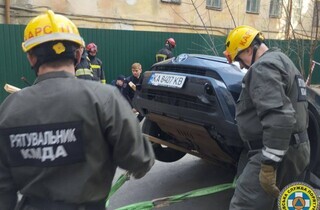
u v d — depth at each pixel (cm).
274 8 1692
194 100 319
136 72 693
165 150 433
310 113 331
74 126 142
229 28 1541
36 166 144
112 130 146
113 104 148
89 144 144
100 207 155
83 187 144
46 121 143
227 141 306
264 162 236
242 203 260
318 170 334
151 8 1280
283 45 1083
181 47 1150
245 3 1596
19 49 834
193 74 332
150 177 449
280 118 229
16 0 980
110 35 998
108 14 1176
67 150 142
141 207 290
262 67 241
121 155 150
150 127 405
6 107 148
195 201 388
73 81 149
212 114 302
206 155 390
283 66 248
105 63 1000
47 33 149
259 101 236
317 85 1450
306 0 1617
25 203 153
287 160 262
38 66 153
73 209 145
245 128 260
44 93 146
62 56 150
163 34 1098
